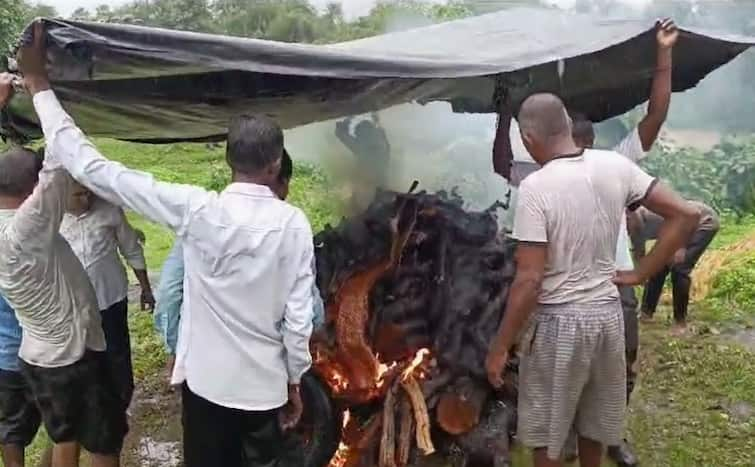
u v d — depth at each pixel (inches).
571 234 126.2
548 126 127.9
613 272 132.0
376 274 163.8
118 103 143.4
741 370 229.3
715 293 301.9
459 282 162.2
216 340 110.5
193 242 108.5
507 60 132.4
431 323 163.0
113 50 110.9
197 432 114.2
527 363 133.9
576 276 128.3
